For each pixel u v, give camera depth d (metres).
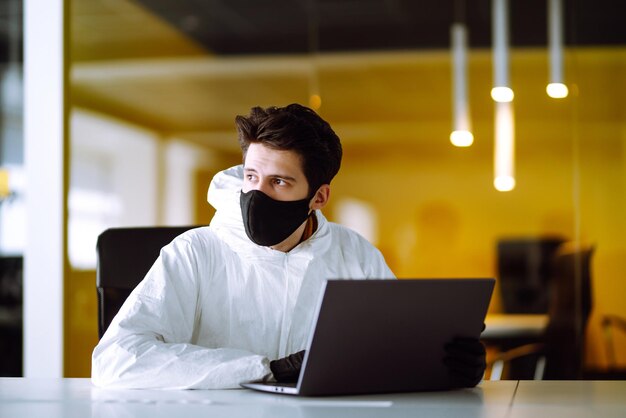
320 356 1.61
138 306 1.98
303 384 1.62
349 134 6.45
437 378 1.76
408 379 1.73
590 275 5.74
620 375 5.55
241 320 2.12
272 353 2.12
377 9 6.43
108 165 6.18
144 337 1.88
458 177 6.27
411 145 6.36
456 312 1.73
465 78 6.25
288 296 2.13
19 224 7.85
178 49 6.54
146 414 1.43
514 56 6.07
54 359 3.85
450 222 6.28
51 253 3.89
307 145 1.96
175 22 6.53
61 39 3.92
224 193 2.15
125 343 1.86
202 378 1.78
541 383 1.95
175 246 2.14
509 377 5.49
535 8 6.03
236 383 1.78
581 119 5.89
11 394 1.72
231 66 6.56
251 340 2.13
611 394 1.72
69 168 3.96
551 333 5.68
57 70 3.89
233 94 6.58
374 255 2.37
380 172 6.40
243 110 6.56
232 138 6.55
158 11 6.43
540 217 6.03
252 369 1.78
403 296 1.65
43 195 3.90
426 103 6.34
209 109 6.57
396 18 6.39
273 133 1.94
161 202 6.52
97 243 2.34
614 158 5.79
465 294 1.72
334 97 6.47
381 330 1.65
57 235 3.88
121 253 2.32
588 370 5.61
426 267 6.32
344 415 1.42
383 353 1.68
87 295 5.22
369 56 6.43
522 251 6.06
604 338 5.65
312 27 6.50
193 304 2.10
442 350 1.75
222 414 1.43
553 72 5.98
